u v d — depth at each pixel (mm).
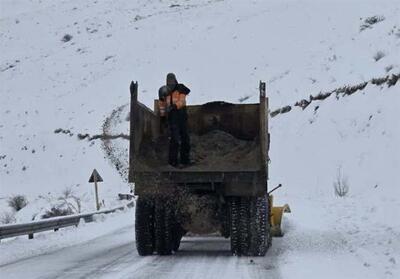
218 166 19297
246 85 89062
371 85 54625
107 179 72562
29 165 85125
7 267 18609
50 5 176125
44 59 132125
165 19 143625
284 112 67375
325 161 50844
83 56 128875
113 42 133250
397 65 54219
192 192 19016
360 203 35969
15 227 25062
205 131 22172
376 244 20375
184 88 20172
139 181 18828
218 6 146375
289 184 51656
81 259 19906
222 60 104000
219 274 15945
